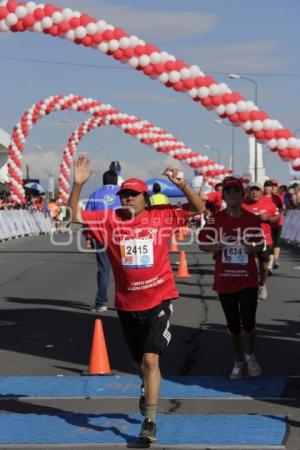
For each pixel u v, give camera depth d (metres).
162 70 13.53
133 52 13.91
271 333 9.46
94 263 19.89
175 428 5.62
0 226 30.73
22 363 7.99
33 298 13.03
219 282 7.20
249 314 7.10
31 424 5.77
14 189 39.00
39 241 30.52
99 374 7.41
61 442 5.33
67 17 13.99
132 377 7.30
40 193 50.09
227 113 12.79
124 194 5.66
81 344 8.96
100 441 5.35
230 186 7.18
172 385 6.94
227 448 5.16
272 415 5.95
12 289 14.37
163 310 5.63
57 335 9.55
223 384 6.96
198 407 6.20
